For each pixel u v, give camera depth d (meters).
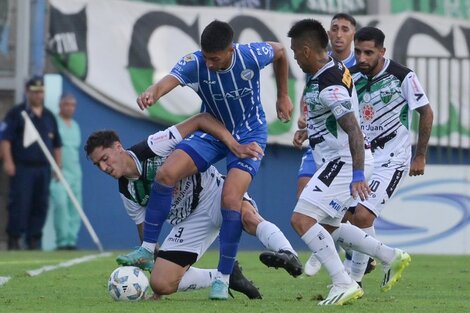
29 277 34.38
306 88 25.16
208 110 26.81
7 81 58.94
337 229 26.66
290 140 58.12
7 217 57.28
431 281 33.66
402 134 31.25
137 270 25.66
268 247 25.14
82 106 57.19
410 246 53.56
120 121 57.53
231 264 25.64
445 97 58.09
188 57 26.09
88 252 52.91
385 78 31.02
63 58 56.88
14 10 58.62
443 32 59.97
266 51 26.64
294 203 58.88
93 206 57.25
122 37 57.34
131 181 25.78
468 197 53.69
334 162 24.98
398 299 26.69
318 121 25.19
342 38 34.41
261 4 58.75
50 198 55.41
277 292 29.20
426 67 57.16
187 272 26.12
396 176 30.98
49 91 56.50
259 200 58.66
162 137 25.67
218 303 24.77
